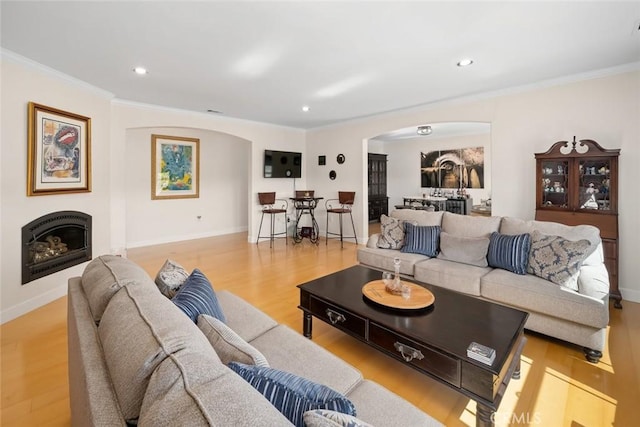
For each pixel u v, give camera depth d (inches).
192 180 260.7
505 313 77.0
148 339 33.7
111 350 34.9
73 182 135.1
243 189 300.0
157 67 126.0
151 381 28.7
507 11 86.3
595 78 131.3
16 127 110.5
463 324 71.5
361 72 131.8
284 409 31.7
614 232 121.1
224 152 282.2
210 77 137.6
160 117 190.2
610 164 123.1
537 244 104.7
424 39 102.9
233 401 24.6
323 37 101.0
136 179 229.5
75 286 62.8
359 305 82.4
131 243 228.4
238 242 245.6
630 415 64.9
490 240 117.1
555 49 110.5
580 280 92.1
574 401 69.2
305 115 215.6
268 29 95.9
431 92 160.1
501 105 157.5
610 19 90.7
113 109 172.6
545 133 144.6
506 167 156.6
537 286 93.8
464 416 66.0
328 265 177.5
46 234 124.3
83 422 34.8
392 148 362.0
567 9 85.5
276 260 189.0
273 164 248.1
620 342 93.5
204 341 37.0
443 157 323.6
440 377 63.0
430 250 130.7
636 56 116.4
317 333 100.9
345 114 211.9
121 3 81.9
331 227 257.1
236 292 135.6
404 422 41.8
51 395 70.7
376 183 339.0
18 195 111.1
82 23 91.7
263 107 192.1
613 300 123.9
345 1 81.5
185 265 177.6
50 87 124.4
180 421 23.2
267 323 70.5
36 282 118.0
